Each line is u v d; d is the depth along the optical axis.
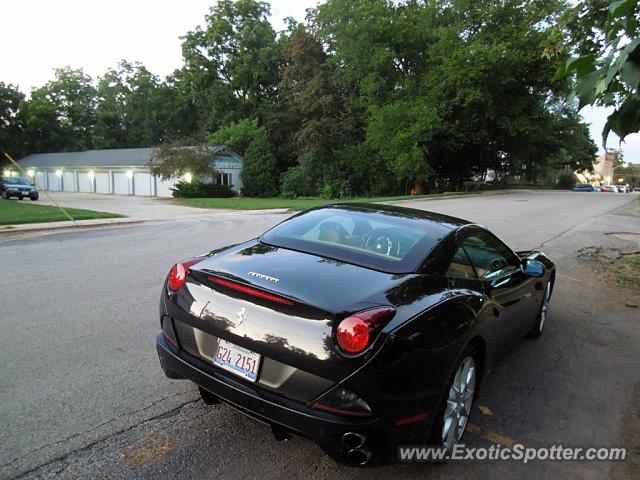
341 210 3.69
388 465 2.42
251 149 38.72
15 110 56.56
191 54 49.59
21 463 2.45
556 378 3.83
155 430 2.81
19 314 4.80
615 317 5.45
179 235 10.97
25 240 9.91
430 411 2.38
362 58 32.88
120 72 63.84
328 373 2.16
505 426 3.09
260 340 2.33
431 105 29.50
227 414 3.03
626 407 3.40
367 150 35.16
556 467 2.68
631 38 2.21
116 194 40.78
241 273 2.65
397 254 2.93
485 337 2.99
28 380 3.35
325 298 2.34
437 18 32.28
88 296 5.52
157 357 3.83
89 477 2.38
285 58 46.22
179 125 60.06
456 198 26.78
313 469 2.52
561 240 10.75
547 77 29.06
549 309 5.71
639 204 21.47
